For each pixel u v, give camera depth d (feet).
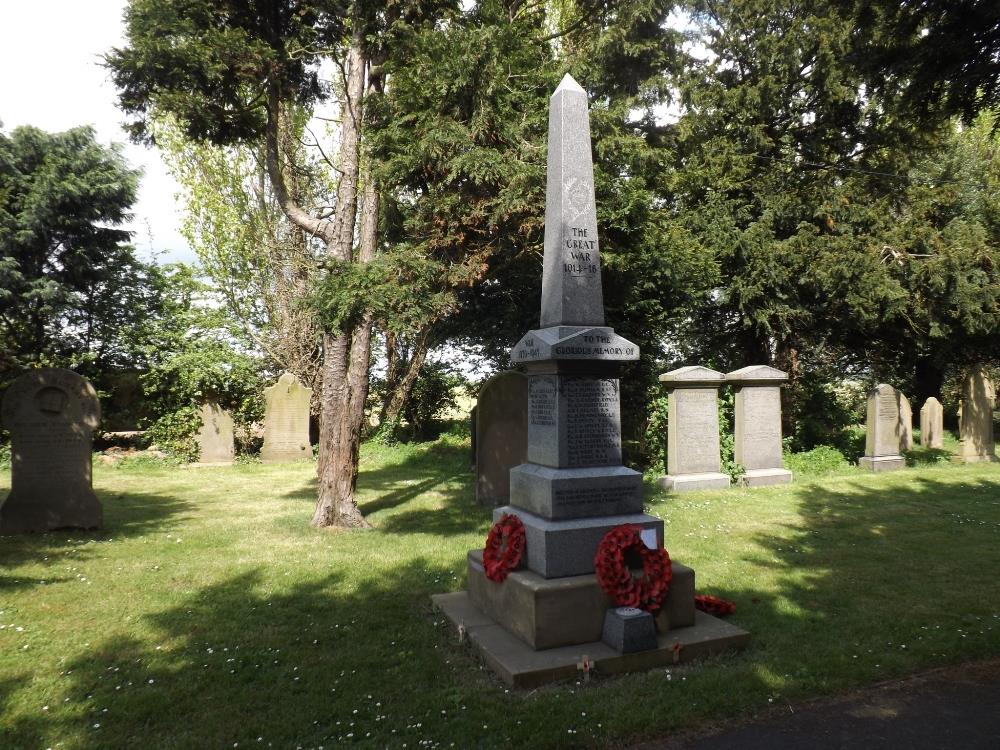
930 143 63.26
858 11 26.94
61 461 30.32
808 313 60.54
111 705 13.94
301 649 16.97
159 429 57.26
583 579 16.98
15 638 17.42
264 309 73.36
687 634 16.99
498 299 55.62
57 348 62.95
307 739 12.72
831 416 62.03
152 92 30.89
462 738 12.66
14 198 59.26
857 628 18.33
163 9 29.09
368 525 31.55
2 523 29.27
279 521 32.55
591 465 18.70
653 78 49.42
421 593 21.56
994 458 56.44
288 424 60.18
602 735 12.80
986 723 13.38
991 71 23.09
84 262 62.39
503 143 31.50
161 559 25.43
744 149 63.77
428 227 33.40
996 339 63.87
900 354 72.18
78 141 62.90
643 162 39.06
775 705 14.10
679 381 42.65
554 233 19.56
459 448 60.29
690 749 12.46
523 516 18.57
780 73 62.08
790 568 24.32
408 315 26.76
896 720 13.51
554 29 56.65
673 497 39.73
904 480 46.44
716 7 62.49
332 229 32.63
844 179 65.16
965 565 24.75
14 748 12.31
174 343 64.59
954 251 54.85
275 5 32.55
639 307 50.19
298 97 36.06
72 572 23.49
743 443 45.68
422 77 30.78
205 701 14.21
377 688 14.83
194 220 71.20
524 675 14.79
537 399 19.66
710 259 54.65
